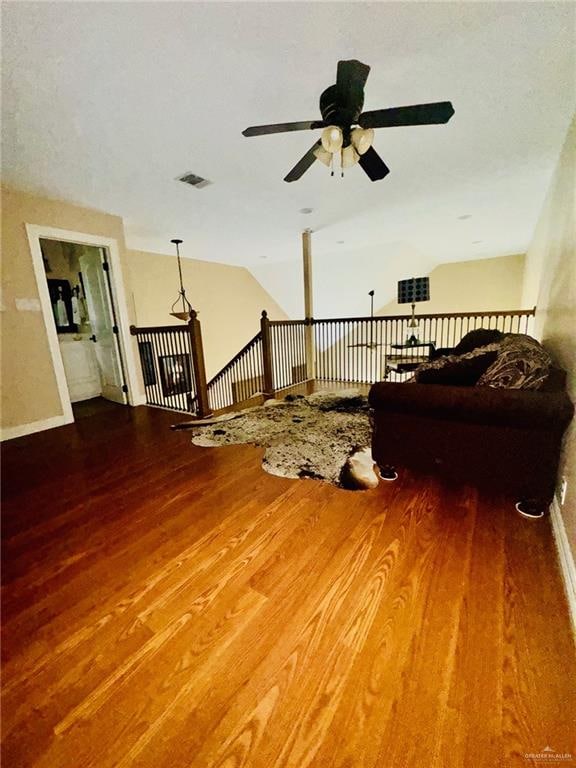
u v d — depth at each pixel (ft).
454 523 5.40
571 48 5.47
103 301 13.70
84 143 7.68
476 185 11.25
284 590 4.21
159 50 5.13
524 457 5.34
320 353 20.17
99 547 5.19
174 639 3.62
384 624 3.67
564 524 4.65
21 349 10.57
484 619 3.68
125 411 13.33
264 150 8.28
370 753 2.59
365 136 5.14
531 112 7.29
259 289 27.14
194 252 19.62
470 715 2.80
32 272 10.69
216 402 21.65
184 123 7.09
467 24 4.94
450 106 4.80
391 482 6.78
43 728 2.84
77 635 3.71
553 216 10.06
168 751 2.66
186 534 5.42
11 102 6.13
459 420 5.65
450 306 27.02
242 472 7.49
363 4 4.54
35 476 7.73
